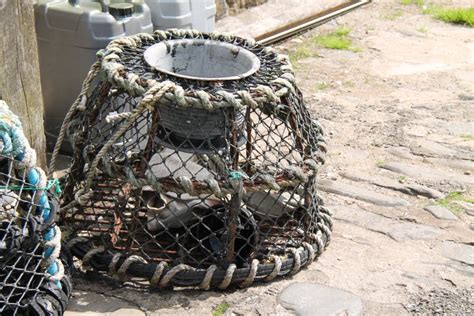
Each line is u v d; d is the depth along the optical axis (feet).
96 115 7.50
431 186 9.35
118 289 7.30
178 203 7.59
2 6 7.36
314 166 7.48
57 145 7.72
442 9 15.65
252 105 6.98
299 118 7.57
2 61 7.47
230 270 7.21
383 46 13.60
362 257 8.01
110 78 7.11
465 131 10.71
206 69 7.82
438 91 12.00
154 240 7.26
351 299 7.39
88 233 7.57
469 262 8.07
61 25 8.75
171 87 6.88
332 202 8.95
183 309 7.13
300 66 12.51
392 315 7.27
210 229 7.49
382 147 10.19
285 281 7.55
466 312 7.38
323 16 14.46
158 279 7.17
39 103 8.07
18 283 6.41
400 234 8.43
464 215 8.82
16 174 6.41
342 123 10.75
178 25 9.30
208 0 9.63
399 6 15.69
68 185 7.65
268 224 7.88
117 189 7.88
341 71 12.46
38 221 6.35
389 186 9.30
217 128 7.13
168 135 7.16
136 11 8.98
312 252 7.72
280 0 14.38
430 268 7.94
